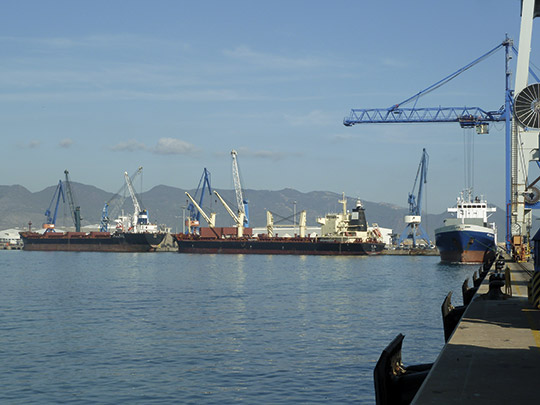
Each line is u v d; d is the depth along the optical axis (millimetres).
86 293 91438
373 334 51219
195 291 94188
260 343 47125
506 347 18109
